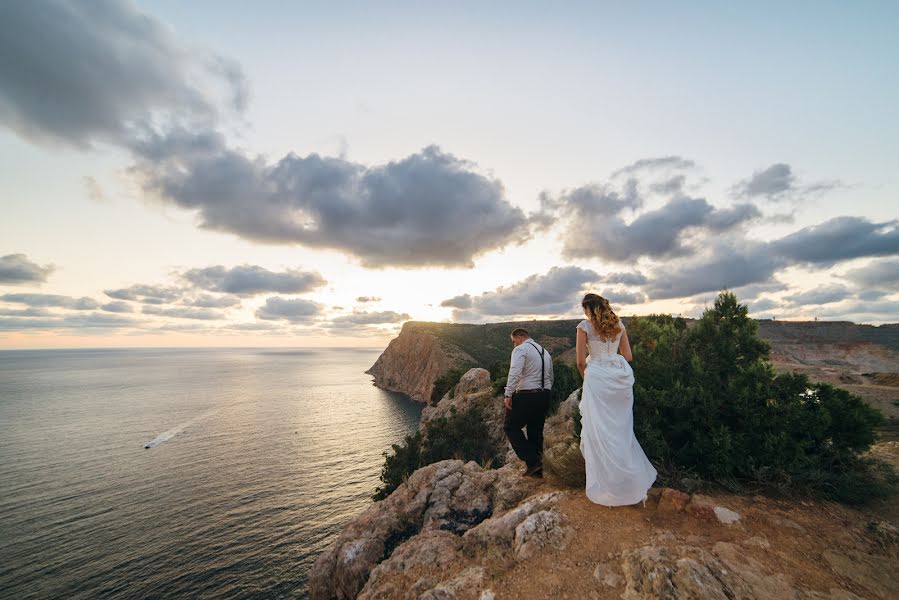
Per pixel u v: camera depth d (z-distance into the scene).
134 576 32.69
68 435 85.69
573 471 5.09
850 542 3.38
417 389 126.62
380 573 5.04
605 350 4.55
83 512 45.59
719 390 5.07
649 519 4.02
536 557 3.82
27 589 31.58
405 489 7.98
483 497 6.57
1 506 47.75
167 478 56.50
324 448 71.69
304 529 40.25
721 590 2.85
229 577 32.06
